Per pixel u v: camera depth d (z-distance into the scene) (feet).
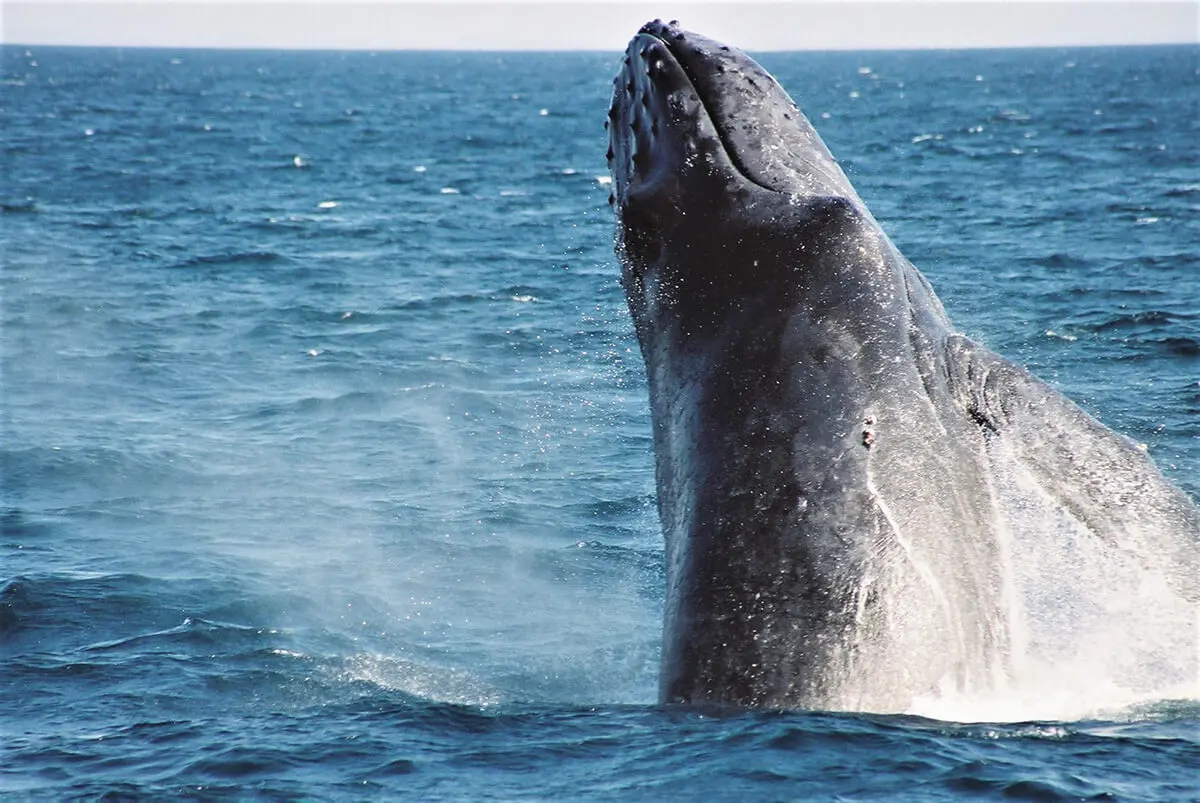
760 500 123.24
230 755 124.77
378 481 256.32
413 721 131.23
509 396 326.44
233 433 298.56
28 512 235.81
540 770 116.47
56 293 496.23
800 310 130.41
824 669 118.73
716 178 138.72
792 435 124.98
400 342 399.44
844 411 125.18
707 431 128.36
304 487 252.83
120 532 224.74
